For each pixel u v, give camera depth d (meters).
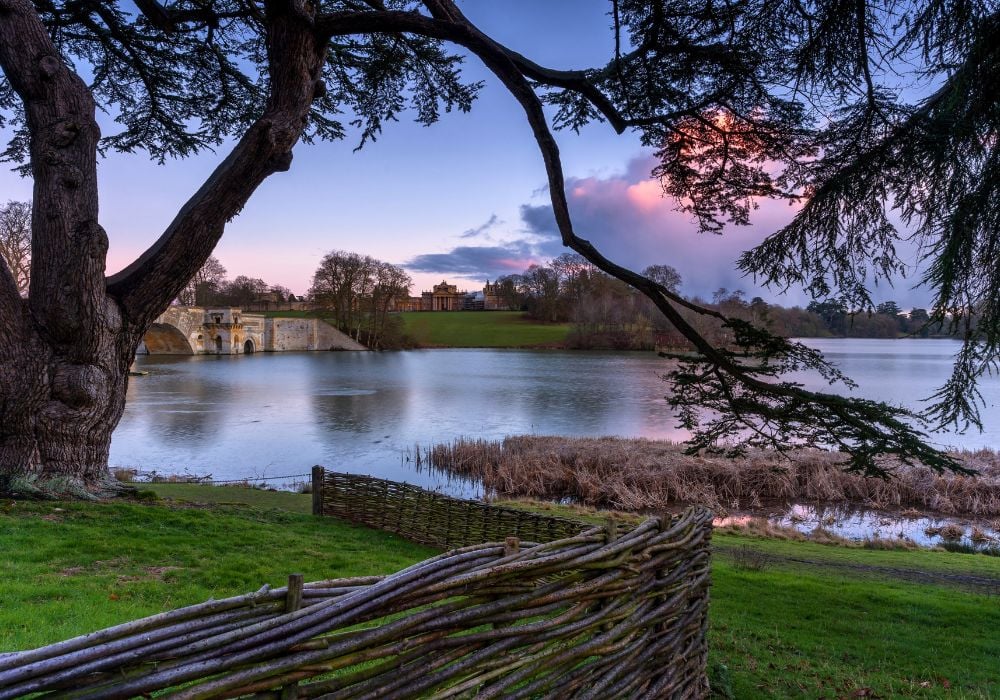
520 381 51.72
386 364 72.88
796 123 6.47
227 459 22.48
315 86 8.95
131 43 9.90
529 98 6.37
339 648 1.93
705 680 3.79
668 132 6.96
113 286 9.16
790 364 6.73
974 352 5.49
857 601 8.05
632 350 100.56
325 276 109.50
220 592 5.56
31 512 7.55
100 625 4.25
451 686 2.19
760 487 19.02
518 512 8.71
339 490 11.08
